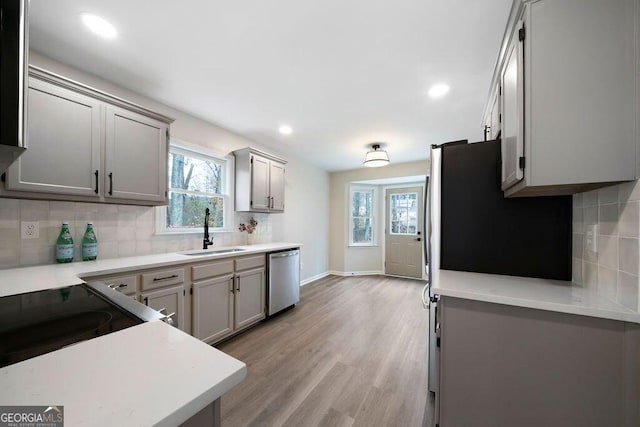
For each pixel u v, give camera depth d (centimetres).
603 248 109
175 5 134
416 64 184
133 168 196
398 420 148
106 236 207
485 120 254
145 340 64
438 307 129
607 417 94
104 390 45
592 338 96
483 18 141
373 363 207
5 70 54
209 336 226
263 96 232
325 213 541
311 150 404
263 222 375
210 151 291
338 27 150
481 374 113
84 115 170
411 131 319
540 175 105
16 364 53
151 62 184
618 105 94
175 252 255
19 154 60
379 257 559
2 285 119
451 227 163
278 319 300
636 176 91
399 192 546
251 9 137
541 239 144
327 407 158
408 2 132
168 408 41
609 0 95
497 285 126
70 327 75
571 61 100
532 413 104
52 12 138
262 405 159
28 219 170
